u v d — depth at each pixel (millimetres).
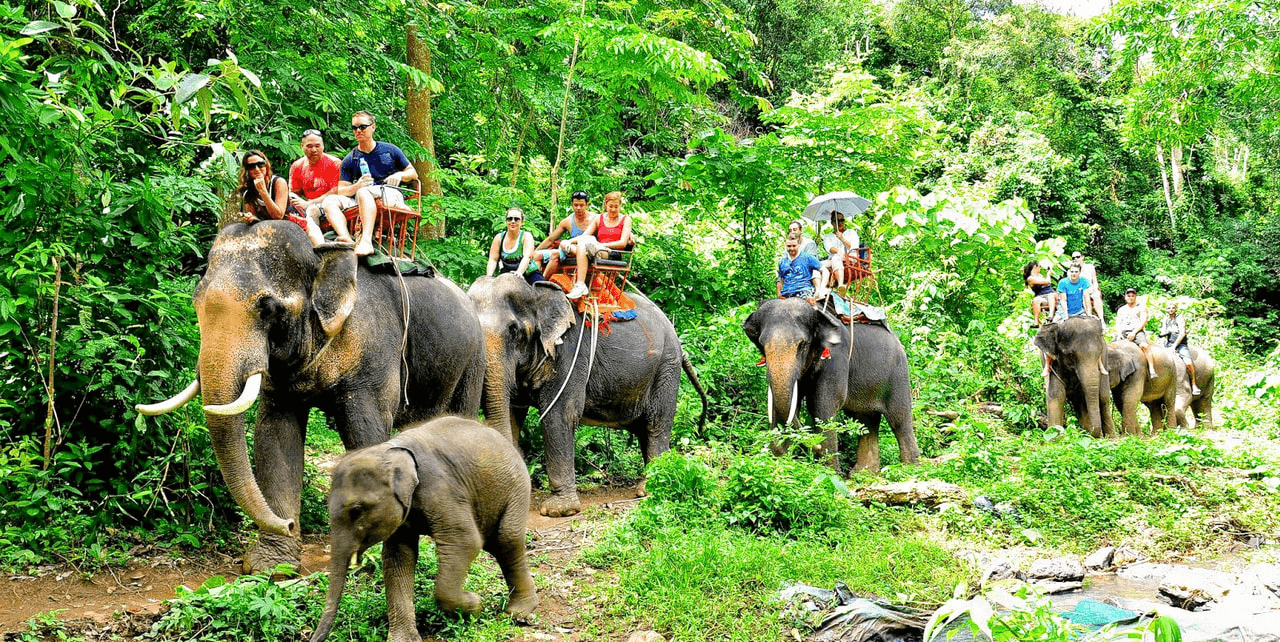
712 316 13328
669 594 5594
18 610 5047
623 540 6520
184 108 5629
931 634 3594
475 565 5742
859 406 10516
